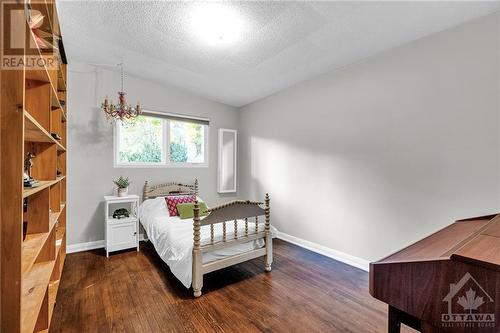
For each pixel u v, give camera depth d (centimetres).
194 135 455
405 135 256
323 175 340
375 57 282
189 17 226
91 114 350
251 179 471
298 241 378
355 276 274
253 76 352
